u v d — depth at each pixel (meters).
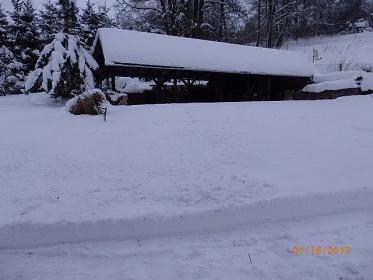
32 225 2.93
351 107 9.86
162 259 2.68
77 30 17.20
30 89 13.83
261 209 3.25
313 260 2.63
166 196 3.54
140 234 3.02
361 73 15.20
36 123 8.10
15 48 20.52
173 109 8.70
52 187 3.89
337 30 38.34
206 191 3.55
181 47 14.85
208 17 28.92
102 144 5.73
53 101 13.81
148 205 3.32
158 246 2.87
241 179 3.86
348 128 6.58
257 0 30.94
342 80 15.39
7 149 5.71
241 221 3.20
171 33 26.20
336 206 3.48
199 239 2.99
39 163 4.85
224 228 3.14
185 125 6.61
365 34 33.31
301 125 6.72
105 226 2.98
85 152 5.31
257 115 7.73
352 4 38.62
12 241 2.88
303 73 16.95
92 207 3.29
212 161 4.60
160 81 16.20
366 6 39.12
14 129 7.46
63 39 14.16
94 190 3.77
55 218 3.03
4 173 4.45
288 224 3.23
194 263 2.61
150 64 13.10
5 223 2.93
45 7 21.16
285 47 33.94
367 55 26.39
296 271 2.49
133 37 14.08
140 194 3.62
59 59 13.23
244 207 3.21
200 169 4.32
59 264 2.63
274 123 6.76
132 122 7.36
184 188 3.72
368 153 4.88
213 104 10.30
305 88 16.55
